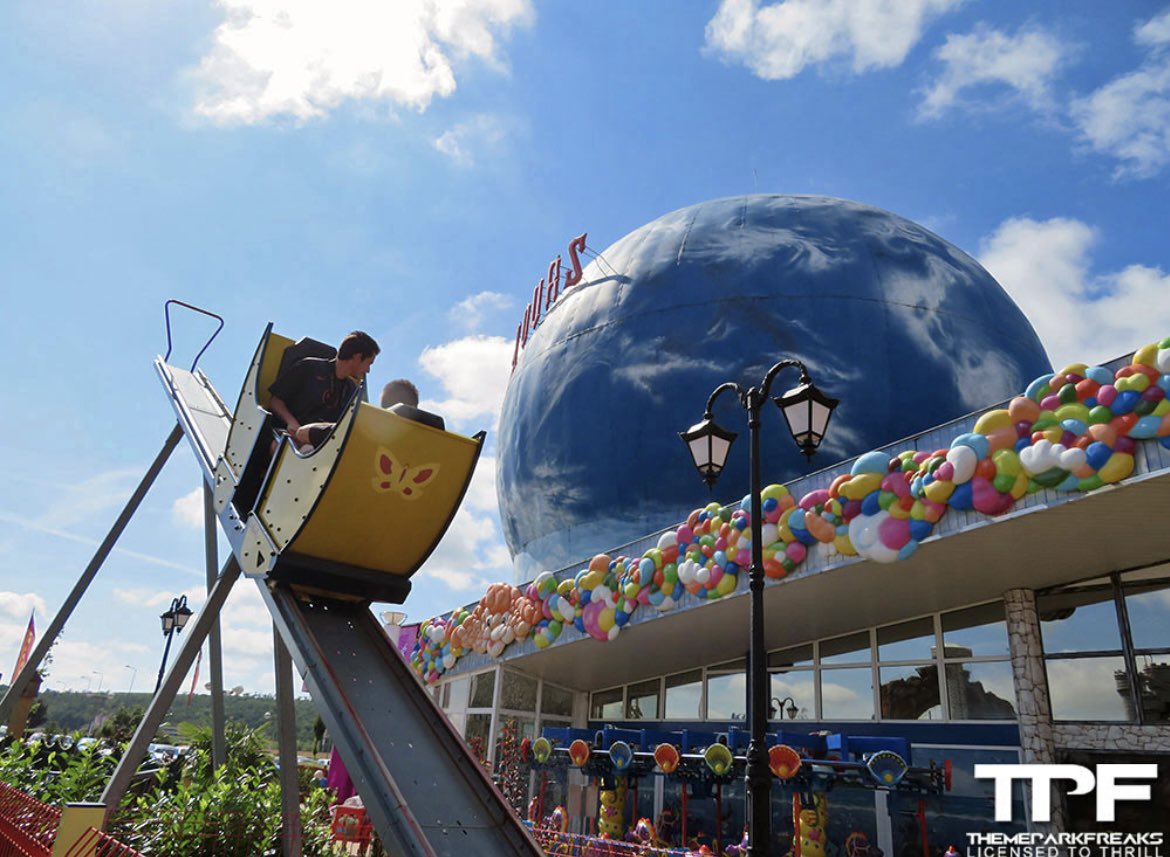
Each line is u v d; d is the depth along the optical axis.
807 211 23.06
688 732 15.26
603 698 21.42
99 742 10.74
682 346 21.11
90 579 11.01
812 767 13.48
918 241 22.36
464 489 6.34
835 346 19.75
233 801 8.74
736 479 19.19
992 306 22.22
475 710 20.50
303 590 6.35
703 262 22.25
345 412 5.77
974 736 13.62
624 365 21.88
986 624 14.03
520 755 18.52
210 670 10.86
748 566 13.84
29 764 10.43
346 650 6.12
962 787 13.52
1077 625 12.93
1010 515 10.57
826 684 16.17
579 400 22.39
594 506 21.22
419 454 6.08
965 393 19.86
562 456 22.30
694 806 16.89
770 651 17.45
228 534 7.16
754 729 7.82
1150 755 11.78
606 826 16.56
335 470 5.69
